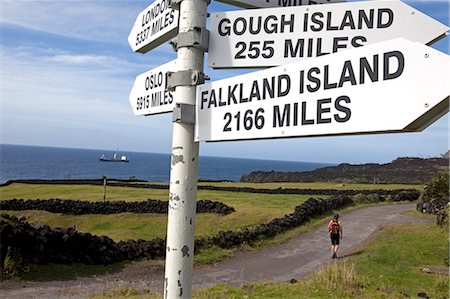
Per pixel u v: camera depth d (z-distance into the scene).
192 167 2.43
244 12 2.43
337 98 1.91
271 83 2.17
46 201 21.16
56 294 8.54
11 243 9.82
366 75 1.82
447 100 1.56
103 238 11.88
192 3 2.45
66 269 10.48
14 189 30.86
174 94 2.59
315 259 13.43
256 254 14.23
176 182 2.40
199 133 2.41
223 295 7.44
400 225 17.95
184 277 2.33
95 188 31.20
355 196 28.44
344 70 1.90
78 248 11.12
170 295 2.32
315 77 2.01
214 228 18.64
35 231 10.40
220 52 2.45
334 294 7.73
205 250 13.82
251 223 18.62
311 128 1.99
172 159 2.46
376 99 1.77
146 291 8.52
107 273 10.82
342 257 13.48
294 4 2.67
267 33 2.37
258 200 25.84
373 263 12.00
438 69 1.58
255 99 2.22
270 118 2.15
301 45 2.29
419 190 33.84
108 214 20.56
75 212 20.55
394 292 8.44
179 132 2.44
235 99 2.30
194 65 2.45
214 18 2.49
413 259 12.16
